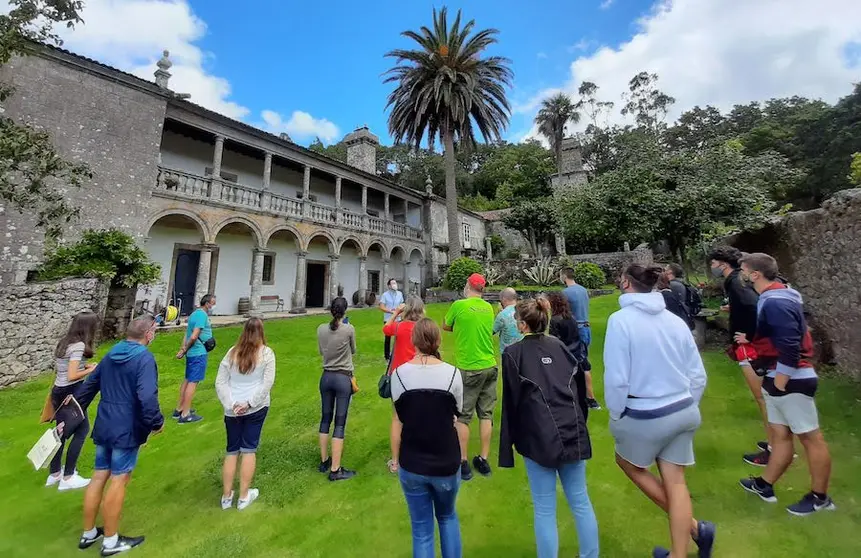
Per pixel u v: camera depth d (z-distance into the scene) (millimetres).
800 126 32219
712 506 3178
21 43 7637
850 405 4664
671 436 2332
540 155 47812
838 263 5559
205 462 4543
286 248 21047
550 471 2465
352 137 26812
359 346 10711
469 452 4520
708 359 7336
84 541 3088
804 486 3357
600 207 9156
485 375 4043
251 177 19453
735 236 9031
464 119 22719
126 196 12516
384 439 5023
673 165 8781
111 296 10781
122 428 3100
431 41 22734
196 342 5988
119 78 12562
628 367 2428
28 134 7723
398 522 3291
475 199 48688
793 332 2928
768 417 3248
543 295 5223
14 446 5219
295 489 3859
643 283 2590
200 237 17062
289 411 6133
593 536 2363
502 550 2859
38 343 8414
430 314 16219
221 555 2943
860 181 18312
